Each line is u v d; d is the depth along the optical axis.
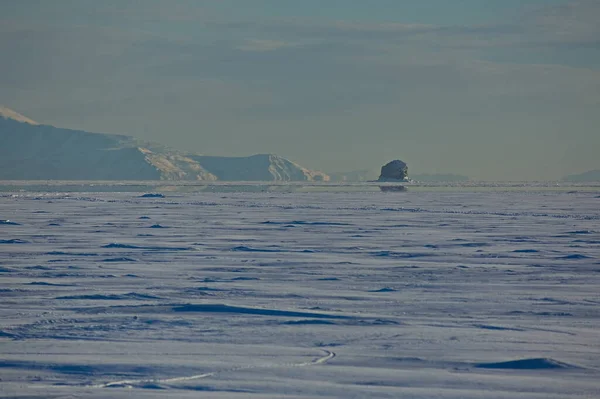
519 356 24.19
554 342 26.28
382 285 40.84
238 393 19.95
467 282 42.09
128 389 20.23
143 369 22.17
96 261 51.16
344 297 36.44
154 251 58.34
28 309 32.16
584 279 43.47
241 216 109.88
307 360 23.44
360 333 27.48
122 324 28.81
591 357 24.16
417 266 49.66
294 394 19.92
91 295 36.03
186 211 122.88
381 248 62.38
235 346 25.25
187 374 21.73
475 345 25.67
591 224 94.44
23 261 50.84
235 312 31.50
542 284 41.34
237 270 47.09
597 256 56.00
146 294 36.69
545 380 21.39
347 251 59.53
